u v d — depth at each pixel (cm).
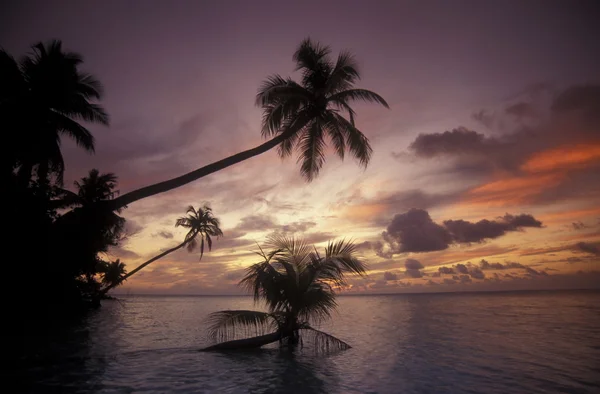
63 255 2061
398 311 3953
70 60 2400
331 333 1866
